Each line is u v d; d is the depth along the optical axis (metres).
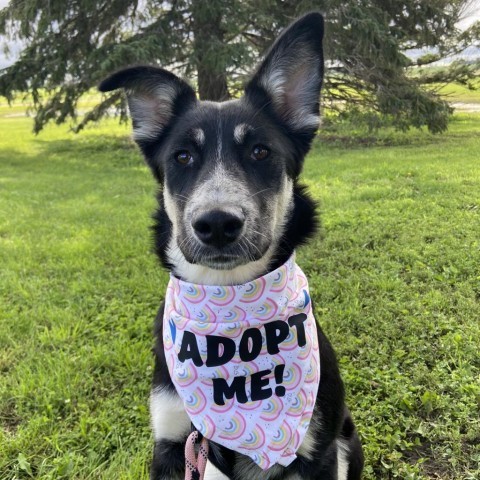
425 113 2.56
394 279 0.82
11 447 0.49
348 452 0.46
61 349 0.65
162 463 0.43
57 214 1.33
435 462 0.48
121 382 0.60
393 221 1.10
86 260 0.96
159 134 0.49
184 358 0.41
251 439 0.40
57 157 2.50
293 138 0.48
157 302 0.79
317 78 0.46
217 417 0.40
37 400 0.56
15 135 3.51
